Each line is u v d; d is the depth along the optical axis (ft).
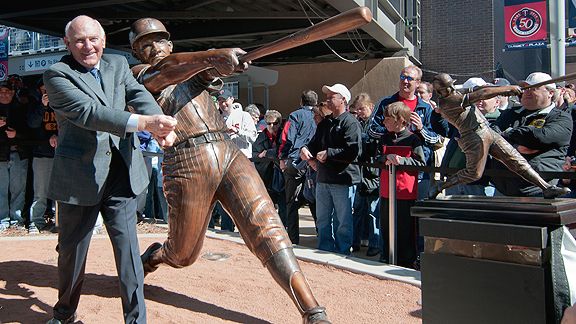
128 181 11.68
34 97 24.11
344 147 19.63
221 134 12.84
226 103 26.45
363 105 25.79
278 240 11.92
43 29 42.55
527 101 17.07
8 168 24.29
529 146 16.42
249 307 14.24
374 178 21.83
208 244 21.57
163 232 24.20
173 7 38.91
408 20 52.65
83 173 11.34
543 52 80.07
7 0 36.83
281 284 11.70
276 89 48.16
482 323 9.80
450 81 11.88
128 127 10.25
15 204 24.54
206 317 13.37
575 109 19.07
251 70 40.93
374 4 35.55
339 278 16.96
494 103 19.58
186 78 11.91
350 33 41.14
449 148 19.22
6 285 15.46
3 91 23.48
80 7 35.58
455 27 56.24
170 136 10.55
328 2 32.09
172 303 14.38
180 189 12.50
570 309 7.66
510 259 9.54
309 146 21.01
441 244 10.41
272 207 12.39
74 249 11.75
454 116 11.98
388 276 16.55
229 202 12.44
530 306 9.24
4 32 52.37
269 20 41.11
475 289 9.88
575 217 9.55
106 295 14.79
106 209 11.68
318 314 11.13
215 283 16.16
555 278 9.11
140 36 13.03
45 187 24.11
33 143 23.72
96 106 10.53
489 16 54.95
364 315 13.73
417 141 19.10
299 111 23.59
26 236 22.75
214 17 37.63
